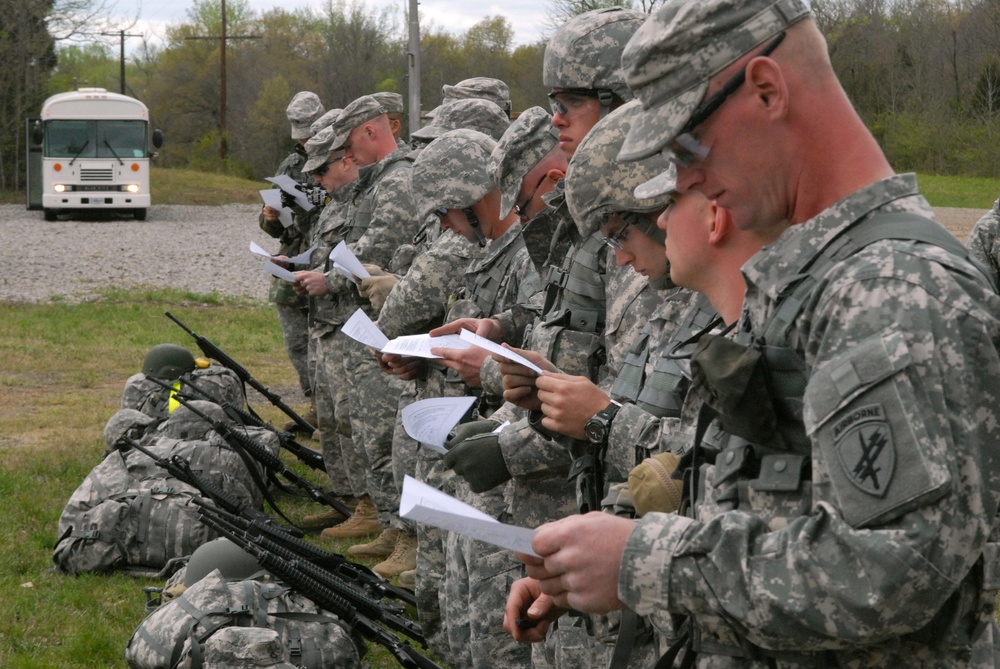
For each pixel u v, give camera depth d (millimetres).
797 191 1679
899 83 36469
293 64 59281
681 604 1604
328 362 6449
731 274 2012
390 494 5688
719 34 1635
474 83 6836
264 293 18094
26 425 9070
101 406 9898
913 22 36812
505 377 2889
